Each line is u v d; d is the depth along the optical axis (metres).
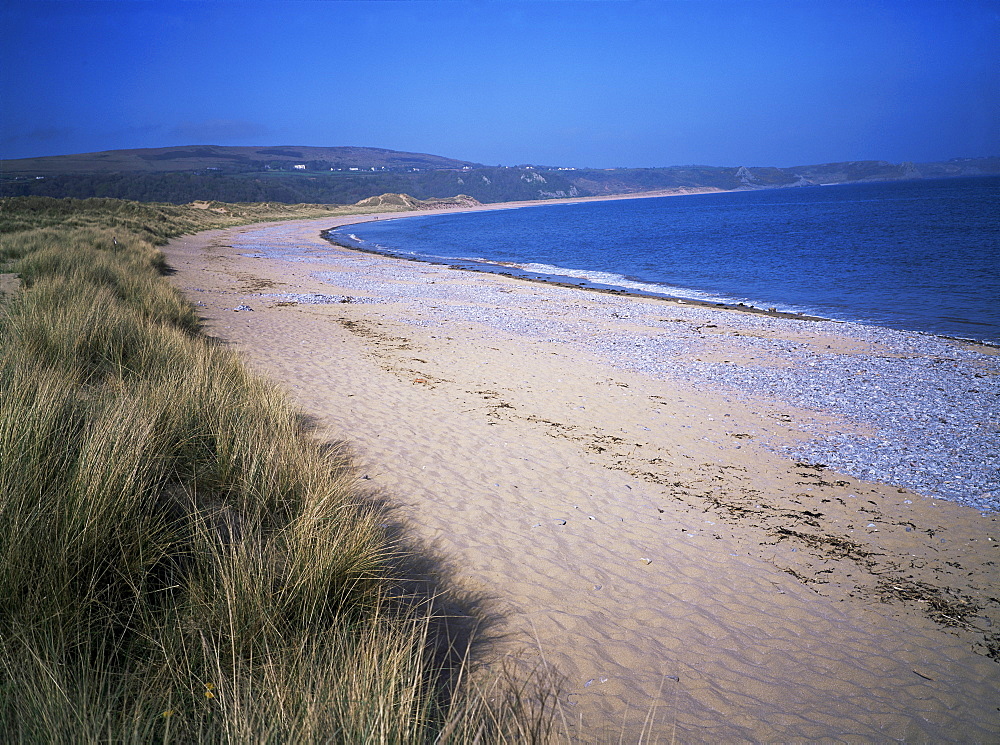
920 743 3.47
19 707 2.21
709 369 12.59
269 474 4.79
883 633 4.51
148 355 7.68
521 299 22.55
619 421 9.19
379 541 4.43
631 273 33.06
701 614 4.61
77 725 2.19
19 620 2.70
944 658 4.26
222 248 42.84
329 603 3.54
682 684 3.79
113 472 3.59
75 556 3.10
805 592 5.00
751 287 26.72
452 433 8.21
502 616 4.29
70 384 5.29
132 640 2.92
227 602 3.10
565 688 3.59
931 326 18.02
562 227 83.81
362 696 2.51
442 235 72.44
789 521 6.26
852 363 13.27
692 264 36.16
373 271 32.16
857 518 6.37
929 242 39.50
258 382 7.85
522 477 6.97
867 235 47.06
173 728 2.44
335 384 10.07
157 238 37.78
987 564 5.52
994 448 8.41
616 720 3.37
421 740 2.45
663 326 17.39
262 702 2.47
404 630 3.33
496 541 5.43
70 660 2.68
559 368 12.29
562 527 5.85
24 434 3.79
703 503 6.60
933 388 11.39
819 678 3.98
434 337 14.89
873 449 8.34
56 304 9.12
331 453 6.70
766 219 79.19
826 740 3.41
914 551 5.73
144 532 3.50
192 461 4.81
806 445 8.47
